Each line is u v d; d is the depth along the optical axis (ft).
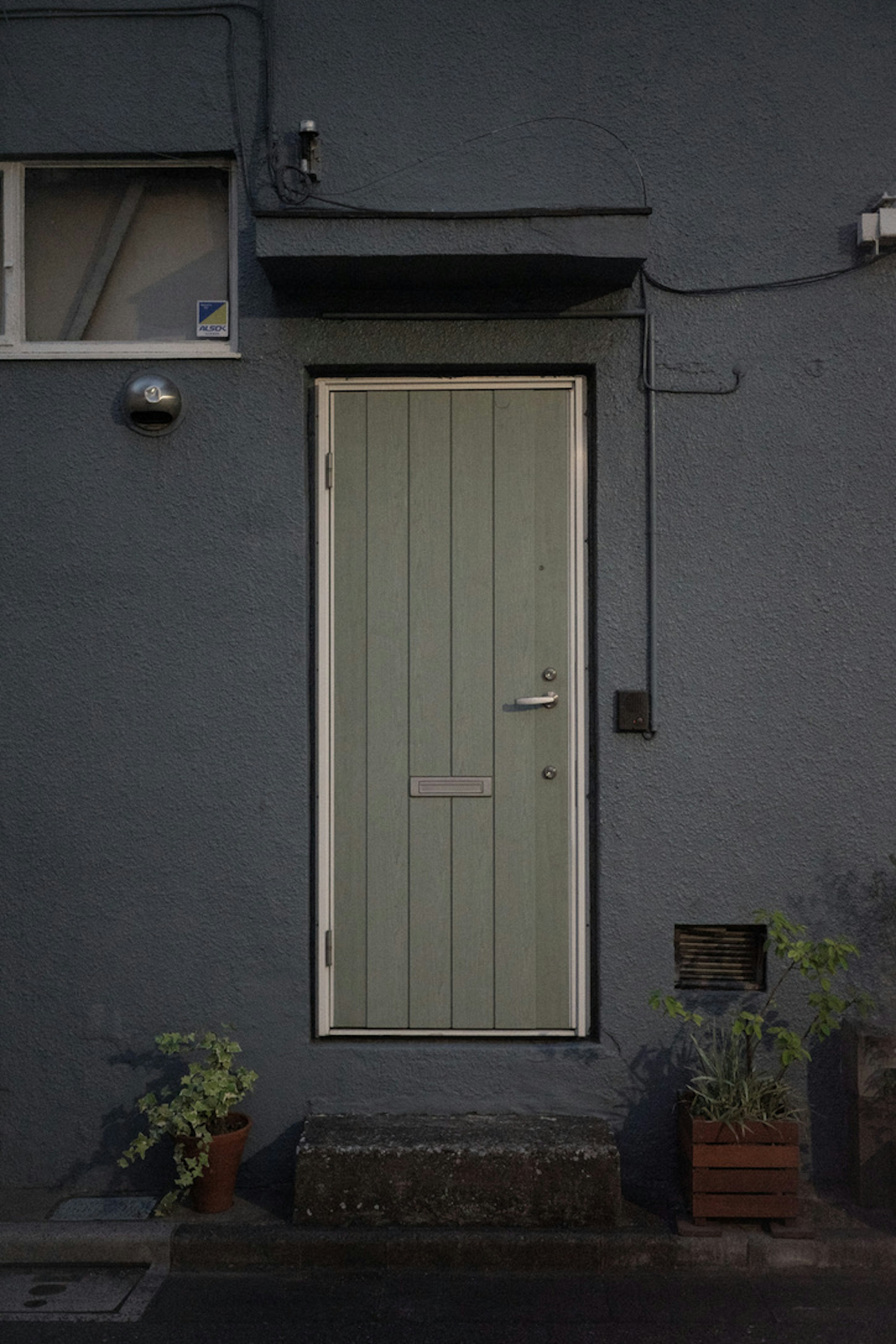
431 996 13.89
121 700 13.79
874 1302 11.40
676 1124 13.42
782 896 13.57
